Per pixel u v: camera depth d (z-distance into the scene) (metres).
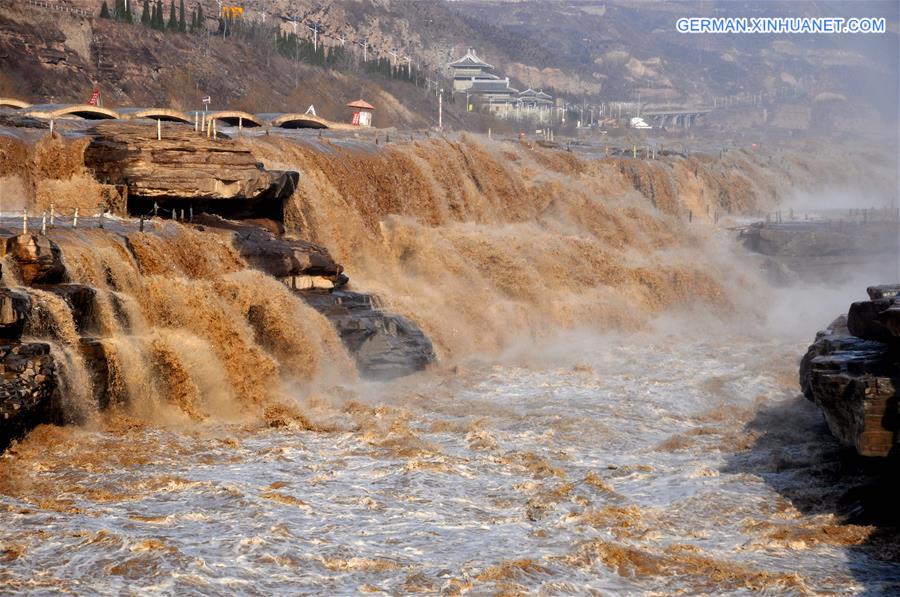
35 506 44.41
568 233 116.62
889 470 48.28
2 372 50.56
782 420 63.09
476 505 47.53
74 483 47.34
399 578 38.81
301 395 67.56
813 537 44.03
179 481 47.75
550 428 61.91
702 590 38.97
